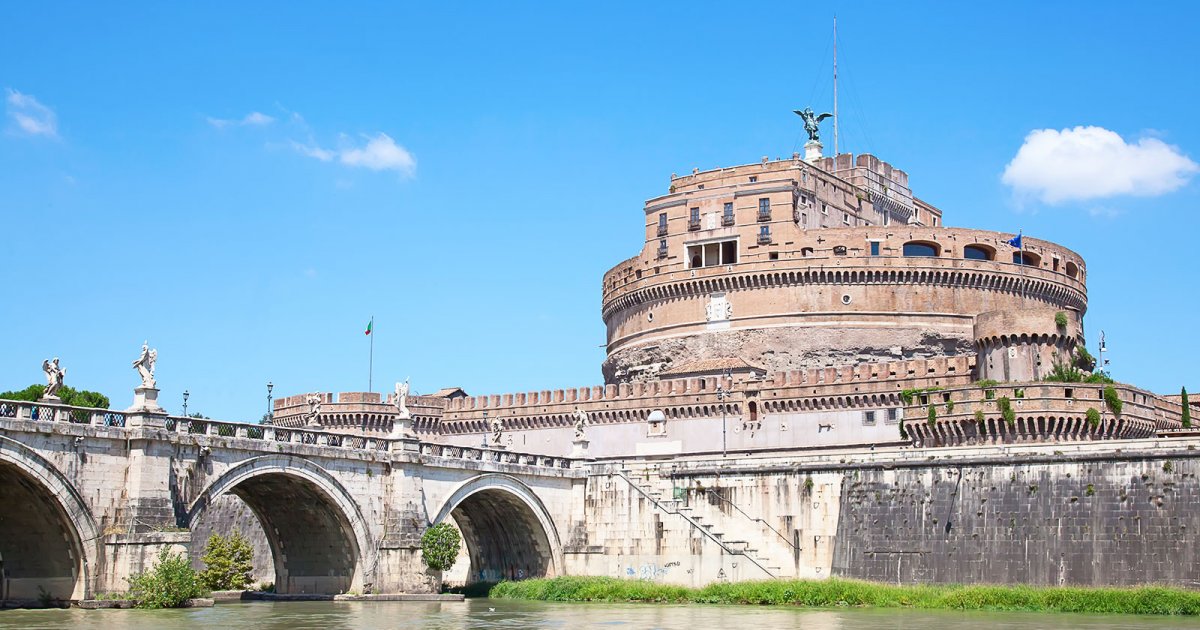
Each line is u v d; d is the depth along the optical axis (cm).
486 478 9662
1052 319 11706
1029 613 7962
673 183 15350
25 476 6988
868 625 7019
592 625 7044
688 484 10200
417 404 14725
